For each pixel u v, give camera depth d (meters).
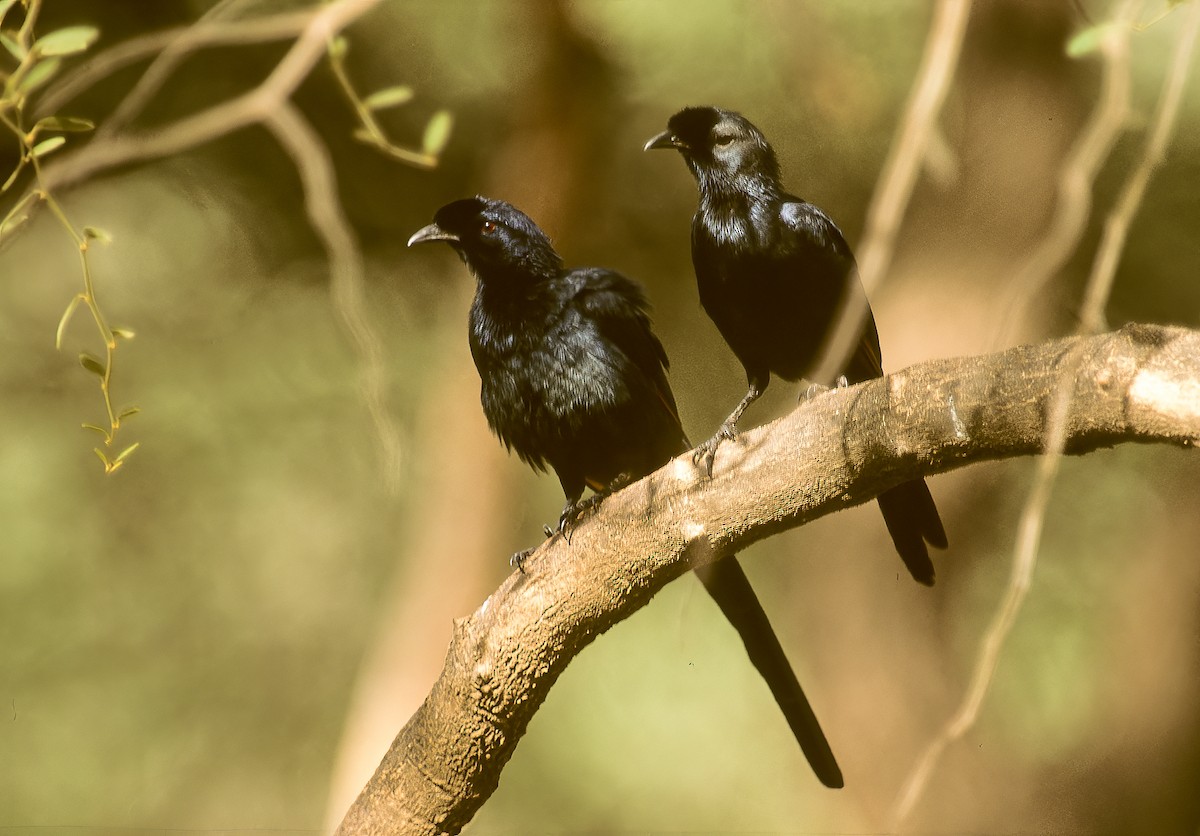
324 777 16.81
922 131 4.59
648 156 14.17
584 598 6.27
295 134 5.77
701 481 5.94
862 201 13.89
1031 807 14.02
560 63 13.48
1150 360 4.86
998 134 13.48
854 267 8.35
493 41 13.97
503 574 13.91
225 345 16.19
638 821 15.70
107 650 16.75
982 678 4.52
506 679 6.44
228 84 13.28
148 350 16.02
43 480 16.39
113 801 16.39
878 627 14.04
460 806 6.73
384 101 5.96
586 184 13.74
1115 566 14.98
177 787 16.59
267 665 17.09
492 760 6.64
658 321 15.30
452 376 14.25
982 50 13.55
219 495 16.73
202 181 14.71
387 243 15.22
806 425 5.69
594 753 16.02
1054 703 14.61
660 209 14.60
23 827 15.88
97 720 16.62
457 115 14.23
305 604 17.19
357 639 17.19
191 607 16.94
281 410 16.41
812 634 14.48
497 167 13.82
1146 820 14.23
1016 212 13.31
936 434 5.35
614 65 13.73
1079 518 15.09
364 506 16.83
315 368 16.30
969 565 14.20
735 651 16.14
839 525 14.38
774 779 15.95
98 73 6.00
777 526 5.91
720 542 6.00
